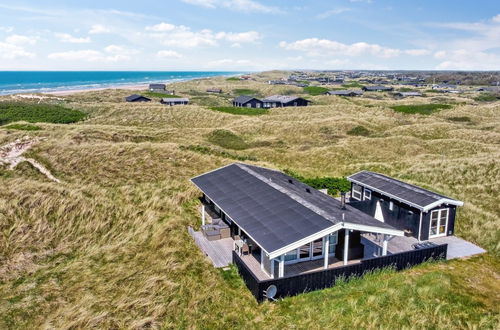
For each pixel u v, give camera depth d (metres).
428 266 15.73
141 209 21.58
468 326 11.50
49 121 51.56
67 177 25.61
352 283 14.02
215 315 12.61
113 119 58.94
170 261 15.92
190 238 18.56
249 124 57.50
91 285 14.38
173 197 23.31
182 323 12.19
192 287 14.08
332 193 26.97
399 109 74.00
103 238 18.47
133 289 14.00
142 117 61.44
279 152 41.78
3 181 22.86
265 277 14.39
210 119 63.28
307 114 67.19
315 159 39.75
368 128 57.09
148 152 31.16
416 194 19.47
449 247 17.80
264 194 17.38
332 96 99.19
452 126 55.47
